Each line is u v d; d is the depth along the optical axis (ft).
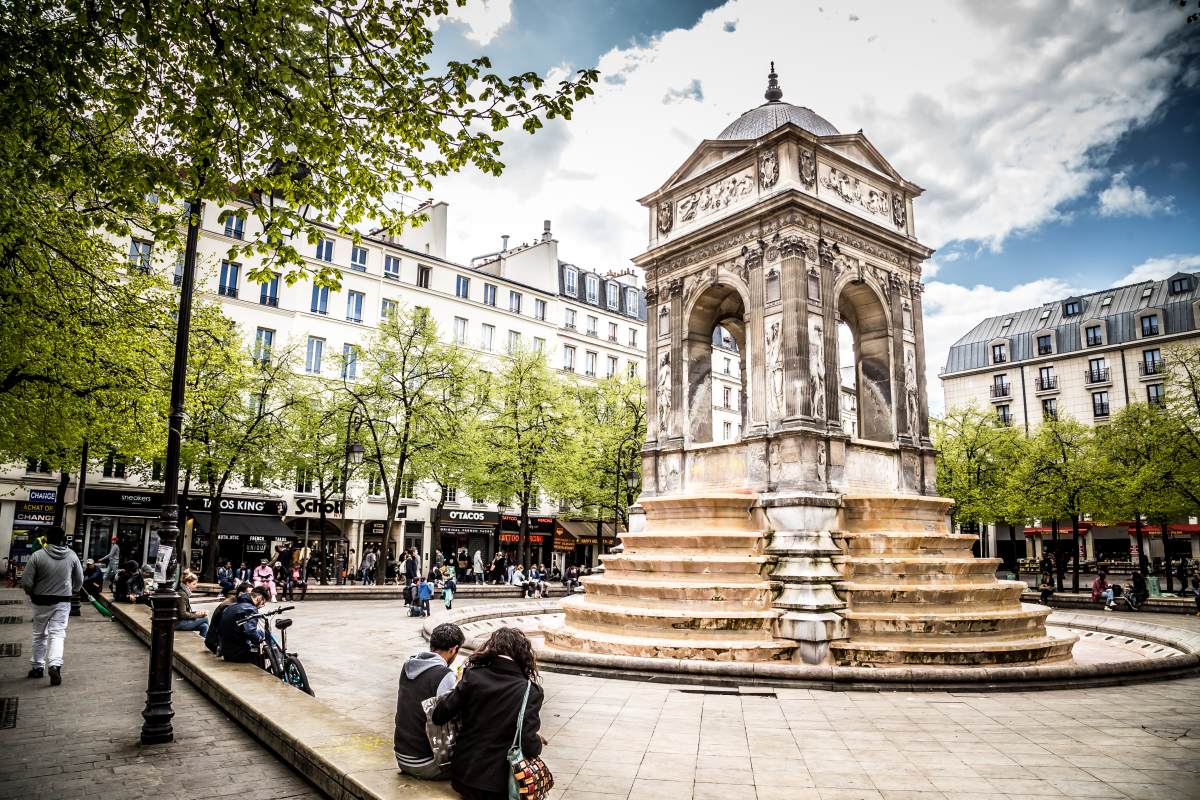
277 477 136.56
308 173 33.06
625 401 156.35
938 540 57.36
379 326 138.00
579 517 177.47
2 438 55.93
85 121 31.01
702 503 60.34
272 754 25.94
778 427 59.82
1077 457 144.97
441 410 134.62
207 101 28.63
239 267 149.48
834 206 63.82
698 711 37.45
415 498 171.73
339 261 164.35
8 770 24.02
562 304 208.13
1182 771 27.86
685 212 73.15
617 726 34.09
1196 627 85.46
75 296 51.03
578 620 55.26
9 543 123.75
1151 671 47.06
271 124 29.63
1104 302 244.01
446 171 34.32
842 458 60.29
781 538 55.47
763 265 63.52
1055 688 44.04
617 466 141.38
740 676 44.50
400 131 32.42
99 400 58.29
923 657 47.47
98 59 27.12
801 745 31.19
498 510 184.03
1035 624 52.70
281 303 154.51
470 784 16.01
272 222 32.76
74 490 130.00
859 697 41.52
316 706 28.45
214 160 30.53
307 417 127.34
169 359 64.90
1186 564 173.88
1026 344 255.50
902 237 70.28
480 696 16.29
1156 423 129.80
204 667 36.22
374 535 165.89
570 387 160.97
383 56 31.40
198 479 119.34
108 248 54.60
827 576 51.90
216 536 113.60
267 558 153.69
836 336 62.80
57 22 31.09
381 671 48.57
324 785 21.39
